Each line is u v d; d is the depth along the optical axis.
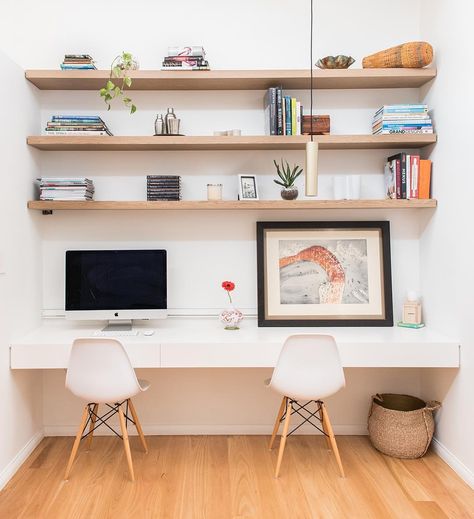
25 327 3.01
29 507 2.43
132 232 3.32
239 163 3.33
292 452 3.06
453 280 2.88
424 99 3.26
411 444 2.93
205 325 3.26
